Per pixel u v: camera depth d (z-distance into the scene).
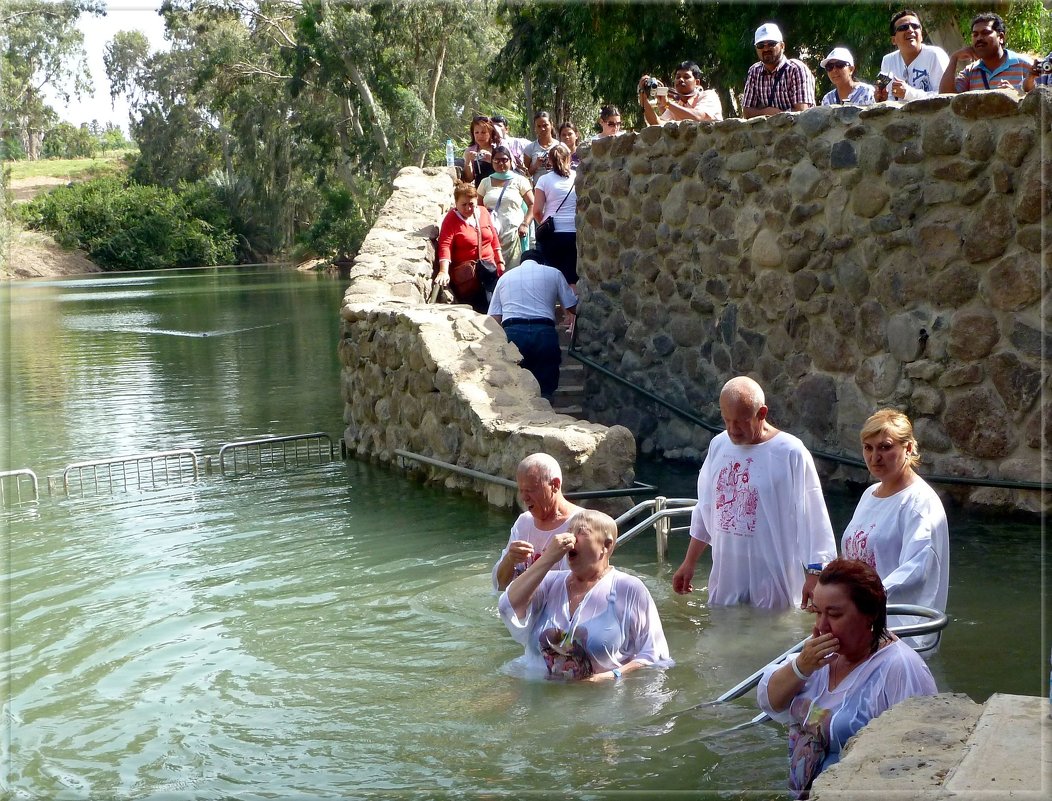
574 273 12.46
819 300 9.17
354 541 8.11
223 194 84.75
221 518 8.98
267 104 60.38
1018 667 5.21
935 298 8.28
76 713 5.18
